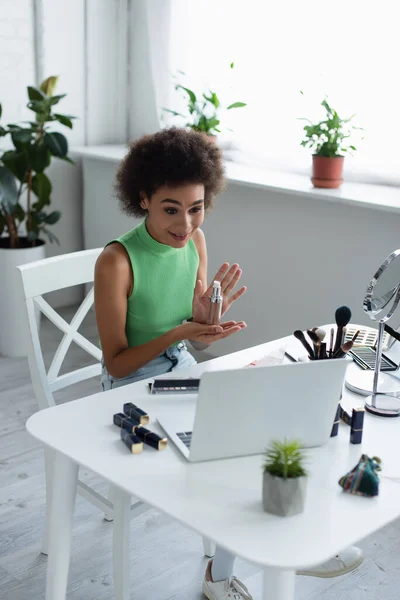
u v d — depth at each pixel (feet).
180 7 11.53
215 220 10.86
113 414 4.69
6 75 11.52
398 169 9.98
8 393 10.00
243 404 4.11
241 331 10.99
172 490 3.91
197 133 5.54
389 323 9.27
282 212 10.00
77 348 11.53
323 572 5.70
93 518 7.36
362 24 9.81
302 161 10.79
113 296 5.52
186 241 5.54
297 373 4.14
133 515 5.78
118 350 5.58
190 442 4.16
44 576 6.53
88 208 12.84
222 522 3.67
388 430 4.68
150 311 5.82
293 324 10.27
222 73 11.44
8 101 11.64
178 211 5.37
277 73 10.83
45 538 6.71
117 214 12.39
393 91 9.79
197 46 11.59
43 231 11.57
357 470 3.96
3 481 7.94
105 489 7.79
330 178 9.57
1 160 10.77
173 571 6.62
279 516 3.73
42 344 11.57
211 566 6.11
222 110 11.63
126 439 4.31
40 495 7.72
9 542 6.96
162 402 4.87
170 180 5.25
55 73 12.08
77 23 12.12
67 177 12.82
